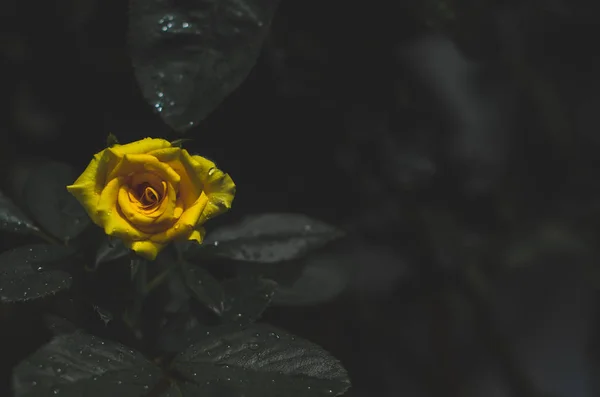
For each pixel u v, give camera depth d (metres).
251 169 1.01
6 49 1.02
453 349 1.32
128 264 0.79
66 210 0.82
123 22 0.99
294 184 1.03
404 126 1.03
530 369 1.48
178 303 0.82
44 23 1.01
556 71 1.18
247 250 0.84
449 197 1.16
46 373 0.75
